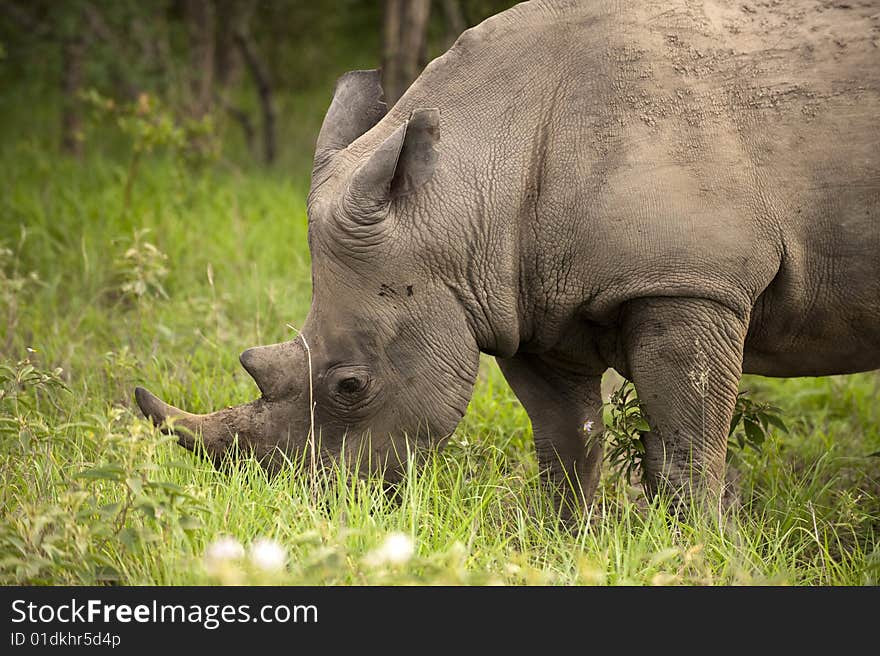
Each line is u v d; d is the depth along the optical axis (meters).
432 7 28.95
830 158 9.31
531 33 9.72
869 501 11.06
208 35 25.75
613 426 10.05
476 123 9.59
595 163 9.30
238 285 16.22
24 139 25.67
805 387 14.66
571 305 9.53
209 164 21.97
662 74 9.37
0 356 13.02
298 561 8.17
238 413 9.45
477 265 9.48
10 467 9.84
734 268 9.22
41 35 25.56
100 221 18.27
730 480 11.05
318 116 34.12
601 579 8.15
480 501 9.80
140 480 8.05
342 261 9.30
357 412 9.41
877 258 9.44
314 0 32.16
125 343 13.93
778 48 9.44
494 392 13.45
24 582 7.97
